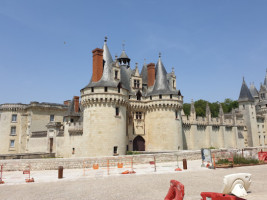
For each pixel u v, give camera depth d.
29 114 58.16
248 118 67.19
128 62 50.09
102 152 33.47
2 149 57.97
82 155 35.16
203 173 21.70
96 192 14.89
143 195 13.93
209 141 53.28
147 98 43.44
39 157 41.25
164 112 41.38
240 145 61.66
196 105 101.81
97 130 34.16
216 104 104.12
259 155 30.45
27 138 57.34
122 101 36.12
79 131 39.78
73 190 15.60
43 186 17.08
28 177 20.64
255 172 21.98
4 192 15.61
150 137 42.25
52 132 47.00
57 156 43.91
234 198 9.77
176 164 28.22
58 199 13.58
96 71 37.16
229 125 60.38
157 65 46.53
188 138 50.12
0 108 60.12
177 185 10.24
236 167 25.53
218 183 17.27
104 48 40.84
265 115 72.00
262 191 14.32
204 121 54.09
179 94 44.44
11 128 59.59
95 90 35.09
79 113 46.34
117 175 20.89
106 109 34.81
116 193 14.52
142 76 48.62
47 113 59.72
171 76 46.50
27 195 14.67
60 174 20.06
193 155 33.31
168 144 40.12
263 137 70.50
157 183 17.25
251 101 68.94
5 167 24.14
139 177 19.80
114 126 34.75
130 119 42.12
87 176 20.66
